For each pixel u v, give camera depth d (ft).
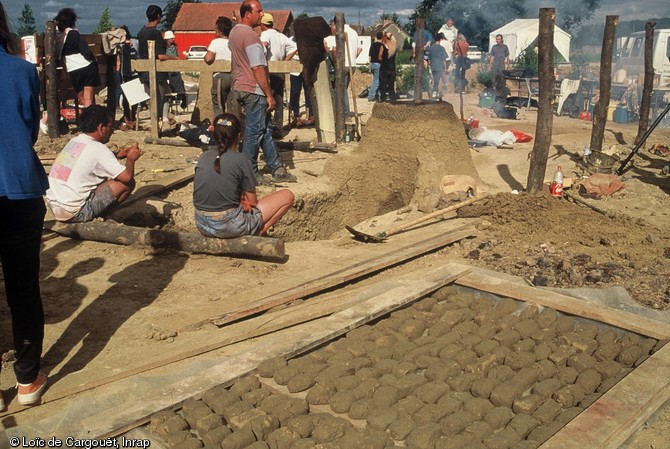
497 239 23.16
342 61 35.45
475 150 37.22
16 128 10.82
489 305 16.46
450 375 12.84
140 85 37.19
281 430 10.87
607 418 10.59
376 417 11.18
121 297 16.72
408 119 29.55
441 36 65.62
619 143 41.04
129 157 20.94
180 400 11.35
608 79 33.32
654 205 28.45
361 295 16.74
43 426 11.02
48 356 13.71
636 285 19.12
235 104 31.55
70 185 20.42
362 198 29.66
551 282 19.48
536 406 11.97
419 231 24.04
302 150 34.60
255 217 19.63
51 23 33.81
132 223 22.52
